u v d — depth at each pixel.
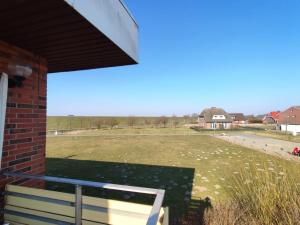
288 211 3.21
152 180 7.42
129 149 16.00
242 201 4.08
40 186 3.09
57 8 1.68
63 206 2.16
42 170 3.11
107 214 1.97
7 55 2.51
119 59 3.09
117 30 2.45
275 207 3.35
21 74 2.61
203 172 8.73
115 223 1.94
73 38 2.30
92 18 1.93
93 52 2.78
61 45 2.55
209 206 5.09
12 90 2.63
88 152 14.50
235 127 55.03
